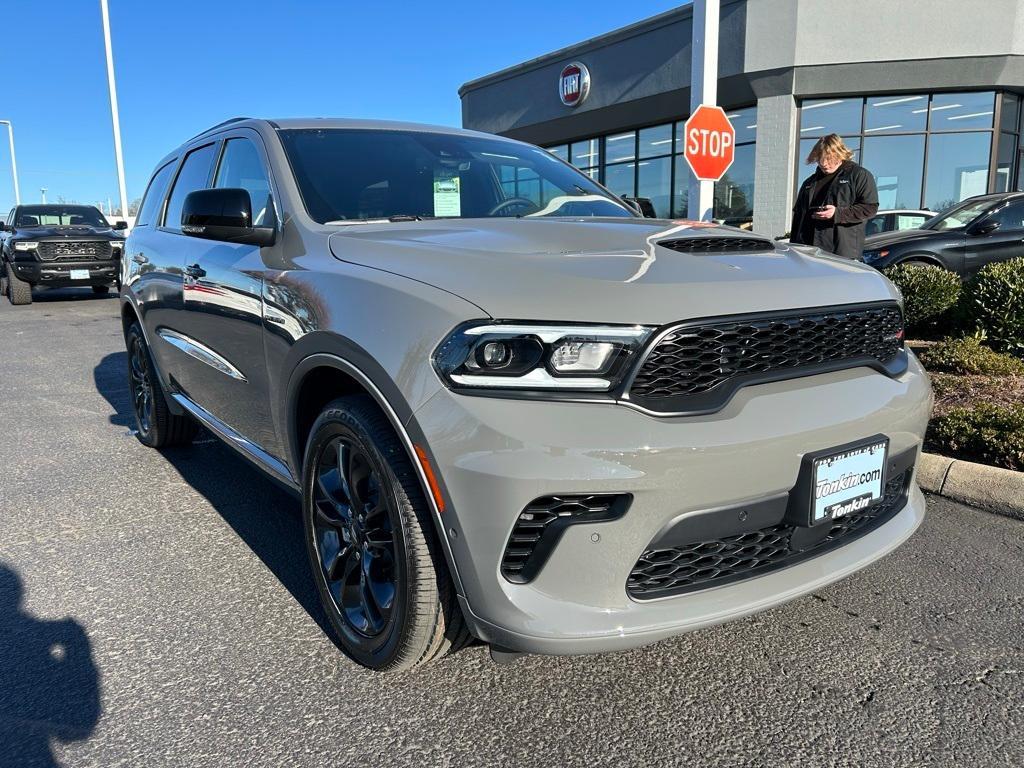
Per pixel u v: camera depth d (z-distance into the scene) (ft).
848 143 53.42
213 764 6.46
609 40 60.13
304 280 8.00
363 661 7.65
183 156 14.32
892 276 23.73
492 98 73.67
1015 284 20.98
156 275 13.25
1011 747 6.63
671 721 7.02
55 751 6.63
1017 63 49.16
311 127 10.84
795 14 50.42
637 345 6.00
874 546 7.57
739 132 56.18
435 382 6.09
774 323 6.64
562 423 5.80
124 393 21.90
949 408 15.19
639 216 11.44
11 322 39.86
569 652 6.01
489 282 6.39
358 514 7.48
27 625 8.75
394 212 9.72
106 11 70.38
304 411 8.46
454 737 6.79
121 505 12.55
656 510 5.97
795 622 8.76
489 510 5.86
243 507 12.42
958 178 52.60
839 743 6.70
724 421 6.17
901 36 49.52
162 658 8.06
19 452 15.70
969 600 9.18
